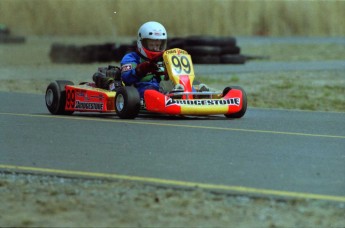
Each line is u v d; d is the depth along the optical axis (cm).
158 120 3475
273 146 2695
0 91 5362
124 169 2205
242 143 2756
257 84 6266
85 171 2169
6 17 12550
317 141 2852
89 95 3588
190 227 1580
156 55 3625
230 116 3653
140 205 1752
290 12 15750
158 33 3597
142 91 3547
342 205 1773
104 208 1725
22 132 3003
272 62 9431
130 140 2792
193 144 2708
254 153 2527
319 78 6894
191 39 8988
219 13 14962
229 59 8969
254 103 4844
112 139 2816
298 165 2305
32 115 3688
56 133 2978
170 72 3500
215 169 2214
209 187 1947
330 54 10906
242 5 15375
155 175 2112
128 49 9200
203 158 2408
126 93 3438
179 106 3331
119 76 3647
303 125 3403
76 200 1797
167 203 1770
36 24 12531
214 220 1631
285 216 1670
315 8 15862
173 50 3588
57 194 1859
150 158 2397
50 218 1645
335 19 15888
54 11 12644
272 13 15675
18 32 12281
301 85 6166
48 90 3812
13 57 9681
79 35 12631
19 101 4519
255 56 10250
